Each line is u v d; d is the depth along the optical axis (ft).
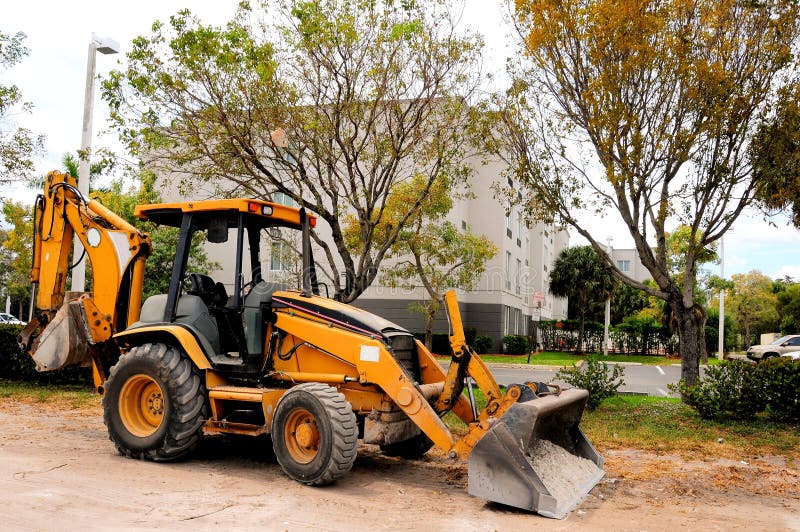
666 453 28.27
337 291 36.19
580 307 114.93
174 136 35.76
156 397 23.77
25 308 165.99
